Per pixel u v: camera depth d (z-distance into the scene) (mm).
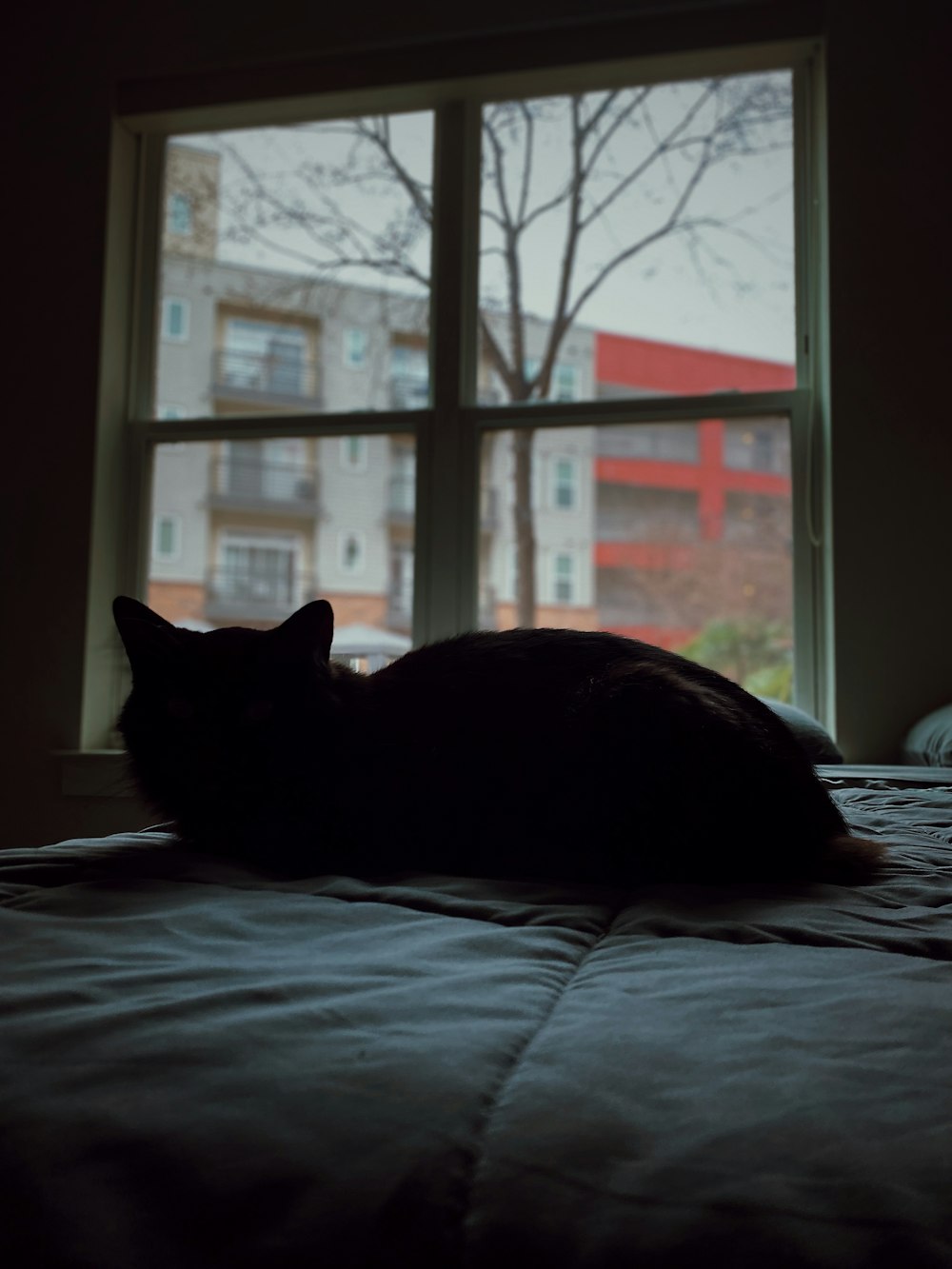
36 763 2934
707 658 2785
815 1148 349
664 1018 480
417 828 969
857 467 2568
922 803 1504
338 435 3018
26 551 3004
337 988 522
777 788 937
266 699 1006
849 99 2629
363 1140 363
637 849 912
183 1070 412
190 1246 335
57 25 3119
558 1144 356
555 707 1005
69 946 600
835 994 518
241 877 872
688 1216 321
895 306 2578
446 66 2885
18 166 3107
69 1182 354
